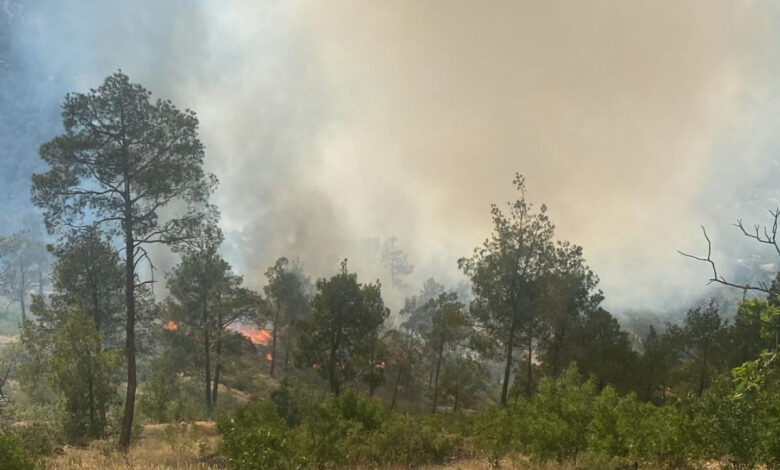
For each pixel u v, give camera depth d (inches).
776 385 405.7
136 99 793.6
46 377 904.3
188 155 831.7
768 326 217.5
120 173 810.8
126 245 811.4
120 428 864.9
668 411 493.4
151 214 828.0
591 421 538.0
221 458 616.1
